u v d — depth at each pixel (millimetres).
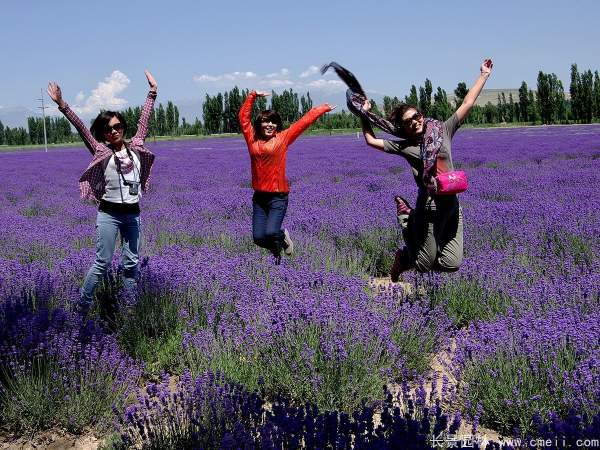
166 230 8414
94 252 6570
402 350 4008
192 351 4062
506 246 6695
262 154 4887
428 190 4070
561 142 31094
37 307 4559
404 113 4148
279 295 4895
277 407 2812
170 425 2973
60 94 4512
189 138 88438
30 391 3377
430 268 4414
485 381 3432
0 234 7977
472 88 4246
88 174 4621
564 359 3527
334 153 30859
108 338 3971
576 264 6047
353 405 3471
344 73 4301
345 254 6625
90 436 3365
